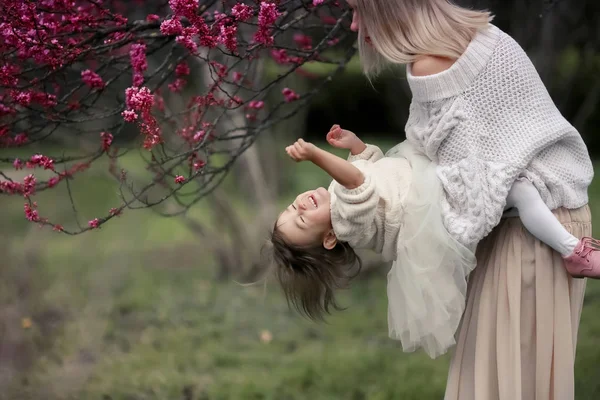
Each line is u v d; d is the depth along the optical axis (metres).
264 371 4.80
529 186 2.36
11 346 5.09
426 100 2.39
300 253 2.66
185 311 6.04
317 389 4.45
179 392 4.46
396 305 2.58
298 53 3.40
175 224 9.34
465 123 2.36
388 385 4.34
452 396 2.62
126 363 4.89
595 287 5.99
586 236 2.48
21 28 2.62
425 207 2.41
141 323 5.77
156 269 7.42
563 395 2.49
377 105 13.99
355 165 2.57
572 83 6.27
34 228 7.95
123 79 4.29
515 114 2.36
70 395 4.44
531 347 2.51
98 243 8.16
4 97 2.90
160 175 3.18
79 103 2.93
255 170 7.03
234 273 6.96
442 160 2.43
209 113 4.62
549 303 2.46
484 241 2.58
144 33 3.09
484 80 2.35
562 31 5.70
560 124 2.38
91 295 6.39
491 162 2.35
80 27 2.73
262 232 6.84
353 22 2.49
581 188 2.45
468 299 2.62
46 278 6.77
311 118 14.23
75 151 6.77
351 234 2.48
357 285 6.60
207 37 2.45
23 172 6.22
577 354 4.54
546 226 2.36
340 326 5.61
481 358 2.54
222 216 6.92
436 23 2.36
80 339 5.30
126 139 5.36
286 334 5.52
